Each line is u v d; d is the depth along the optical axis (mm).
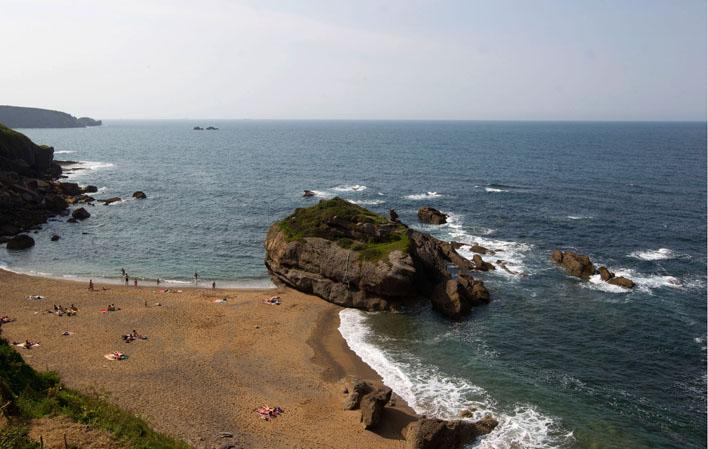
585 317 54312
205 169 171625
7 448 23391
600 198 114250
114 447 25750
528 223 92812
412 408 38094
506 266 69875
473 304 57375
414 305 57219
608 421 36719
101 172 159625
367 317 54656
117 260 72938
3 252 74562
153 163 188125
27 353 43094
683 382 42062
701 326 51969
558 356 46281
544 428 35812
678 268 69312
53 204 98500
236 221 96688
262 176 155125
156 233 87375
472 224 92562
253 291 62188
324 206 68500
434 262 62688
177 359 43969
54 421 27219
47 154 137500
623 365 44719
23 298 56406
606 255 74812
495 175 153000
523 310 56281
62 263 70938
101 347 45312
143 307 55188
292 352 46438
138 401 36688
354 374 42875
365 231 62031
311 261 60625
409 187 132875
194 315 53625
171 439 30156
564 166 172250
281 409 37219
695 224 91438
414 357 46000
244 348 46781
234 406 37281
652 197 114812
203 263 72625
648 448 33875
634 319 53719
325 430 35062
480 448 33562
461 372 43406
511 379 42312
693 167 167000
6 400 27266
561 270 68500
